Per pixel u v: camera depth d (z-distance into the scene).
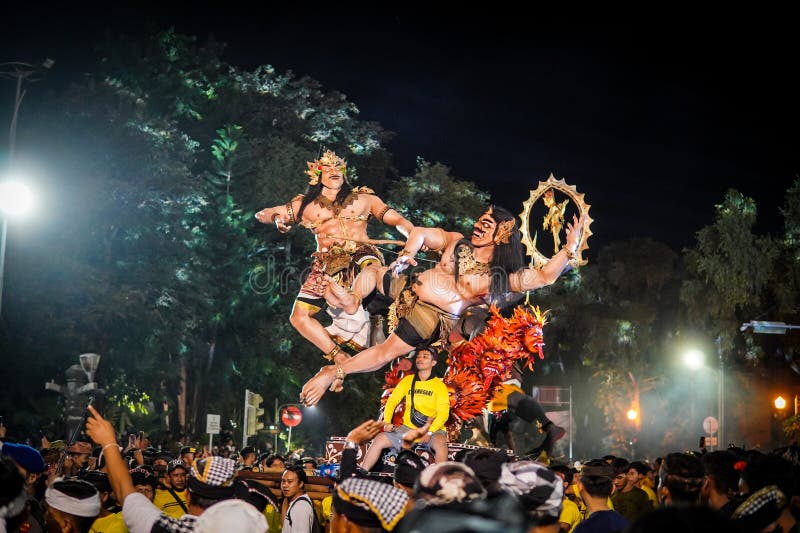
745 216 53.75
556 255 12.16
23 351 29.62
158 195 34.31
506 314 12.92
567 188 12.48
